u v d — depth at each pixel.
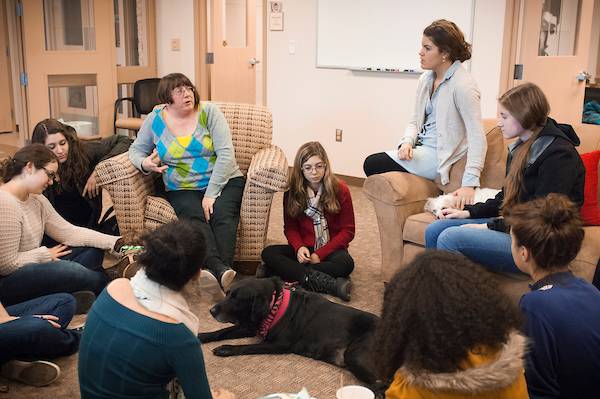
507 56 4.79
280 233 4.34
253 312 2.60
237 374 2.50
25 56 5.52
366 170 3.62
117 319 1.58
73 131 3.40
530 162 2.69
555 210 1.72
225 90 6.93
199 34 6.40
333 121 5.91
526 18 4.70
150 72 6.70
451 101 3.26
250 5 7.07
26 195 2.80
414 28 5.23
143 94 6.17
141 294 1.61
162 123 3.52
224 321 2.62
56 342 2.45
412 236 3.19
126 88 6.59
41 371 2.36
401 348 1.13
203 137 3.54
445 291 1.09
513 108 2.68
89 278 2.90
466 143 3.32
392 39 5.38
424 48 3.29
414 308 1.11
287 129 6.23
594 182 2.76
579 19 5.15
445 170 3.34
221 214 3.39
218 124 3.54
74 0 5.75
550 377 1.59
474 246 2.69
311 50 5.89
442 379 1.08
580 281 1.70
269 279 2.70
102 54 6.03
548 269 1.74
